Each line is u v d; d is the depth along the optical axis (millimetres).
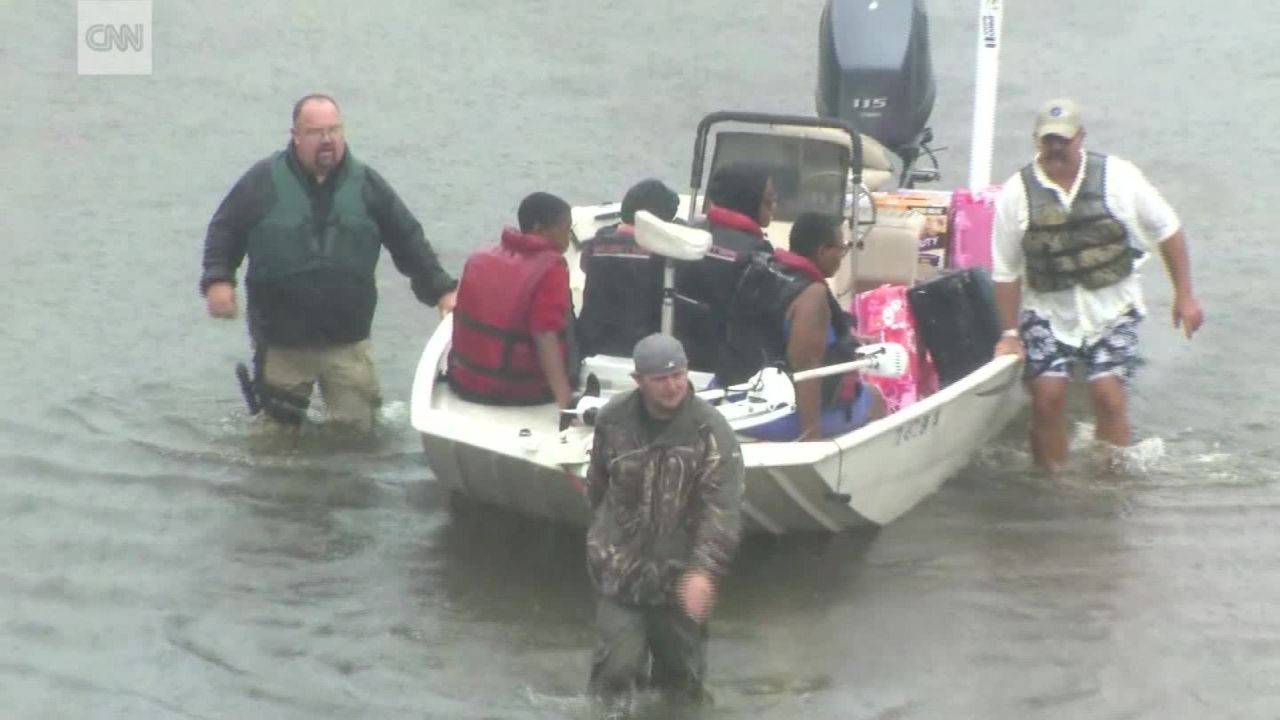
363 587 27688
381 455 32688
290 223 31422
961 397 30438
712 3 70125
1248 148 54500
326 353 32781
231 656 25422
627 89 59438
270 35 64812
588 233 36406
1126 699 24625
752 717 23750
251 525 29781
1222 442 34188
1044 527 30344
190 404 34875
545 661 25438
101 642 25750
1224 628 26766
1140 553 29391
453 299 32750
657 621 23281
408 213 32531
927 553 29266
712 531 22469
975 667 25484
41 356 37125
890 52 40625
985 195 36469
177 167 50812
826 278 28969
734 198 28938
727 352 28500
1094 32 67062
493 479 28562
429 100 57625
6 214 46250
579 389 29219
